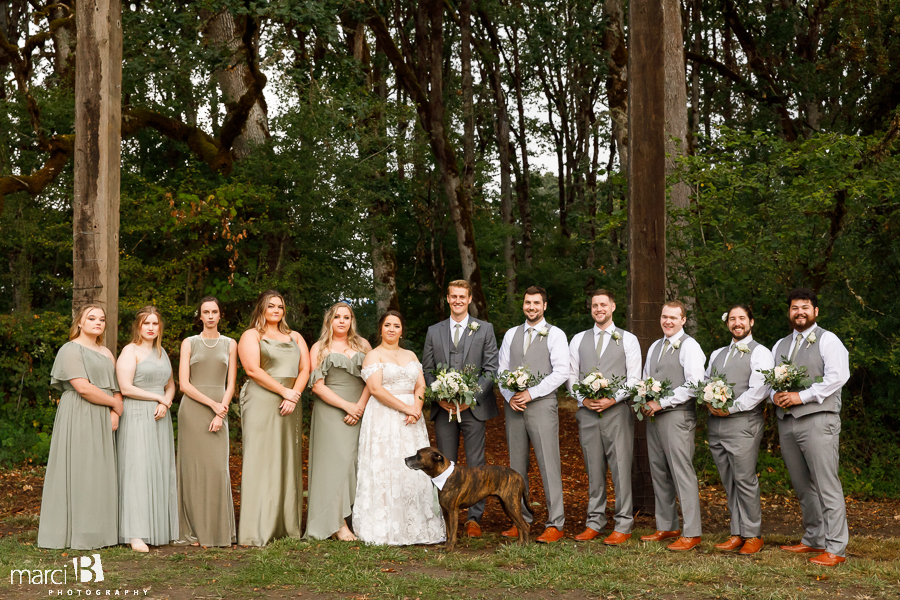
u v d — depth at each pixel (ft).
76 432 17.48
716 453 17.95
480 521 20.18
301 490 19.06
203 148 38.68
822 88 50.39
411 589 14.11
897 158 26.81
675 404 17.74
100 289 21.25
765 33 55.93
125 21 33.68
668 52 33.73
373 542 17.85
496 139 86.33
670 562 16.10
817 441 16.52
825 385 16.48
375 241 46.60
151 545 17.84
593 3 49.21
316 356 19.30
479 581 14.67
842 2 32.65
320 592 14.07
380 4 55.52
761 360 17.47
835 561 15.99
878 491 26.94
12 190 33.91
